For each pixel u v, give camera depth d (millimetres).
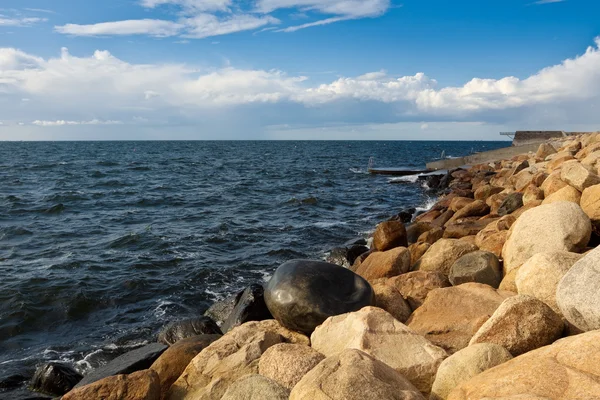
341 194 29609
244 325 6965
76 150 100125
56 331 10016
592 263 4926
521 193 14117
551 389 3455
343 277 7352
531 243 7461
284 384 5172
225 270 13656
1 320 10414
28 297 11484
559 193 9984
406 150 109312
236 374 5680
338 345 5789
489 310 6480
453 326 6199
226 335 6676
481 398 3596
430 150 109312
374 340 5465
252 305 8984
